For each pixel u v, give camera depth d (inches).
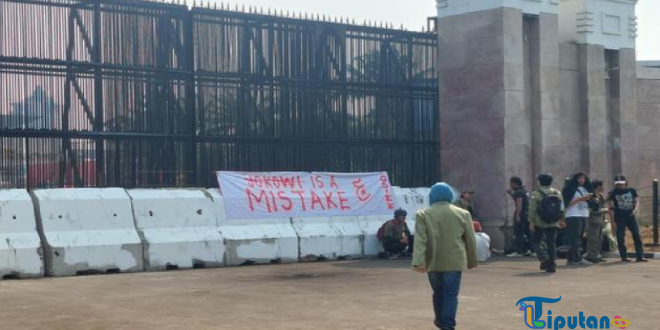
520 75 850.1
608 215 787.4
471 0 856.9
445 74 877.8
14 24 669.9
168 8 741.3
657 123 1017.5
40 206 654.5
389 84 861.2
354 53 841.5
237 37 776.3
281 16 796.6
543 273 632.4
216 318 427.2
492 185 843.4
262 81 786.2
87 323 413.7
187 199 719.1
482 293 516.4
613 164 948.0
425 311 446.6
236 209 741.9
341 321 417.1
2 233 633.0
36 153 678.5
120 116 716.0
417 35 881.5
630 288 536.4
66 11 693.9
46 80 684.1
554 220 639.1
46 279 618.8
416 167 877.8
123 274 653.3
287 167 797.9
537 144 867.4
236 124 772.6
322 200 794.2
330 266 706.8
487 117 847.1
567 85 905.5
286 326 403.9
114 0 714.8
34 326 406.3
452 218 368.5
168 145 739.4
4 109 665.6
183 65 748.0
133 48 724.7
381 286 556.1
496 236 837.2
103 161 708.0
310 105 812.6
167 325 407.5
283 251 743.1
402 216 786.8
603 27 931.3
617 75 948.6
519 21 850.8
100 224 673.0
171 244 690.2
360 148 841.5
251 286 559.8
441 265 366.0
